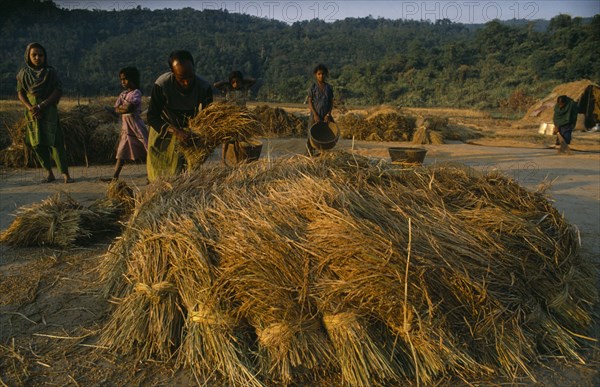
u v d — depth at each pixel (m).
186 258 2.61
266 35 187.12
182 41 162.75
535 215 3.14
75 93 89.56
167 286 2.57
